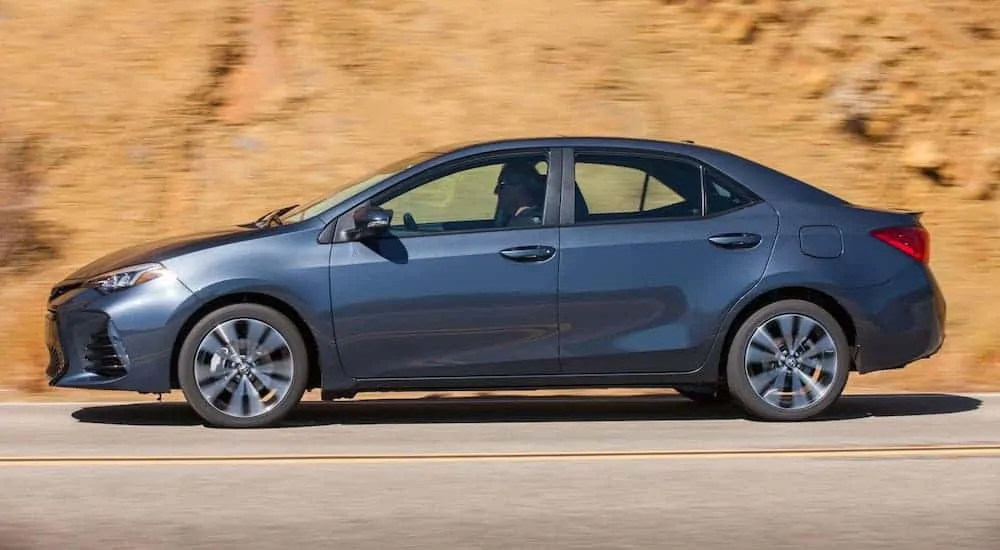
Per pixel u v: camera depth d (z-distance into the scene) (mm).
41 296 13469
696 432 9430
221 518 6797
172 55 16172
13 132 15234
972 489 7551
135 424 9766
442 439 9086
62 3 16812
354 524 6691
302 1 16781
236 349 9414
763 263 9711
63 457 8344
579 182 9766
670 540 6438
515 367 9562
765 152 15945
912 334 9953
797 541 6441
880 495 7391
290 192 14992
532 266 9508
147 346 9297
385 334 9422
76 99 15734
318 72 16125
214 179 15102
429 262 9445
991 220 15711
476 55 16500
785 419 9859
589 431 9484
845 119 16359
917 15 17312
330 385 9453
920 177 16125
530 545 6336
